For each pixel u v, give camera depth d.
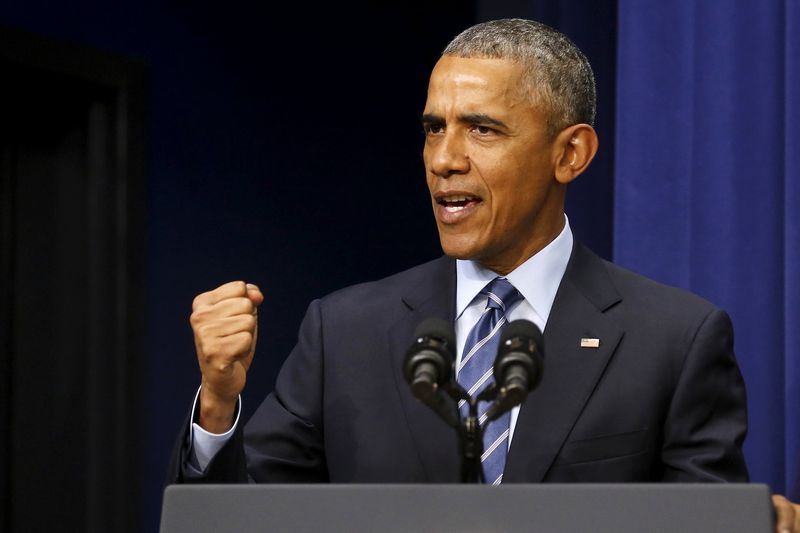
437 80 6.89
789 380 9.55
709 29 10.12
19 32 13.43
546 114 6.90
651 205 10.23
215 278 15.40
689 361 6.83
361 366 7.18
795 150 9.65
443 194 6.82
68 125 14.79
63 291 14.80
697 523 4.51
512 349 5.10
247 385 15.46
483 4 11.18
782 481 9.72
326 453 7.10
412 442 6.84
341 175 16.59
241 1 15.80
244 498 4.76
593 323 6.98
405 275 7.60
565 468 6.62
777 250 9.86
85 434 14.73
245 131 15.74
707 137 10.07
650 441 6.70
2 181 14.84
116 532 14.55
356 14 16.89
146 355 14.84
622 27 10.42
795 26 9.73
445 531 4.59
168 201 14.99
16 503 14.80
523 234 7.02
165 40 15.02
